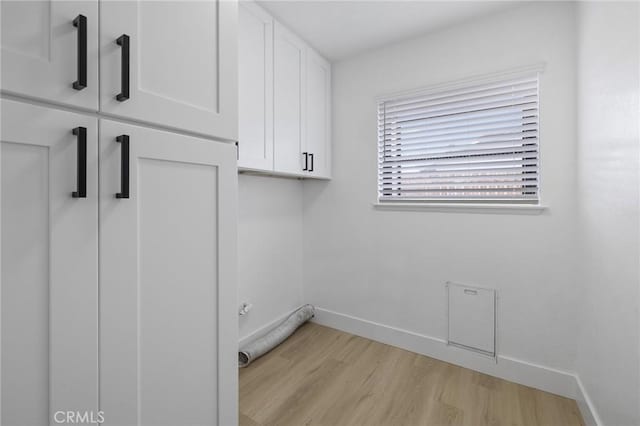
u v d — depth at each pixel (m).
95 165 0.68
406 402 1.64
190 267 0.89
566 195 1.68
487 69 1.89
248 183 2.19
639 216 0.95
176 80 0.85
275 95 1.91
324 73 2.43
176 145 0.84
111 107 0.72
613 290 1.17
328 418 1.52
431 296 2.13
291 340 2.35
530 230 1.79
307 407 1.60
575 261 1.67
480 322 1.95
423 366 2.00
